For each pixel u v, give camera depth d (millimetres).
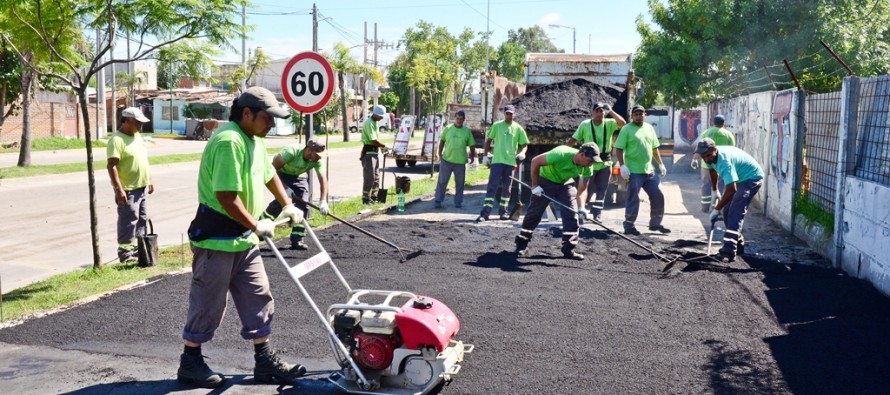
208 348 5242
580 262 8188
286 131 53562
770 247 9289
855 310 6234
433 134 24062
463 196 13906
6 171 19375
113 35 7516
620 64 15781
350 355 4426
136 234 8367
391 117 57750
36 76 20984
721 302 6512
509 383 4578
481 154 25438
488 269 7750
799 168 10203
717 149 8180
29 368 4828
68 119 37188
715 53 20797
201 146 36375
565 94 13578
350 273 7473
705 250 8969
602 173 11047
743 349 5242
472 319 5910
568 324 5805
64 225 11625
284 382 4617
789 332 5648
